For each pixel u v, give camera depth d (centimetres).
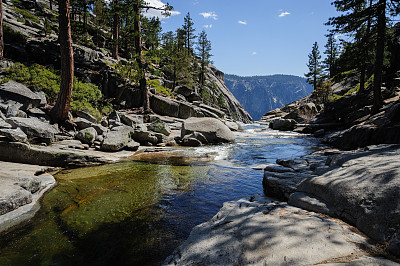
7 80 1205
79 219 416
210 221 356
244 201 441
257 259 226
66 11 1098
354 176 347
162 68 4247
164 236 367
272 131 2664
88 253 319
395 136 994
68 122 1156
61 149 830
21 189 454
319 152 935
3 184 449
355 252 217
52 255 312
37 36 2764
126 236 365
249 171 790
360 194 295
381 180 297
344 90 4716
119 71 2427
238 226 307
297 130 2586
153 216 438
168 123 2100
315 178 404
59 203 480
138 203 498
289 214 325
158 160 934
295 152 1188
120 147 1048
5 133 682
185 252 273
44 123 991
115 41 3039
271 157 1051
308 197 372
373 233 243
